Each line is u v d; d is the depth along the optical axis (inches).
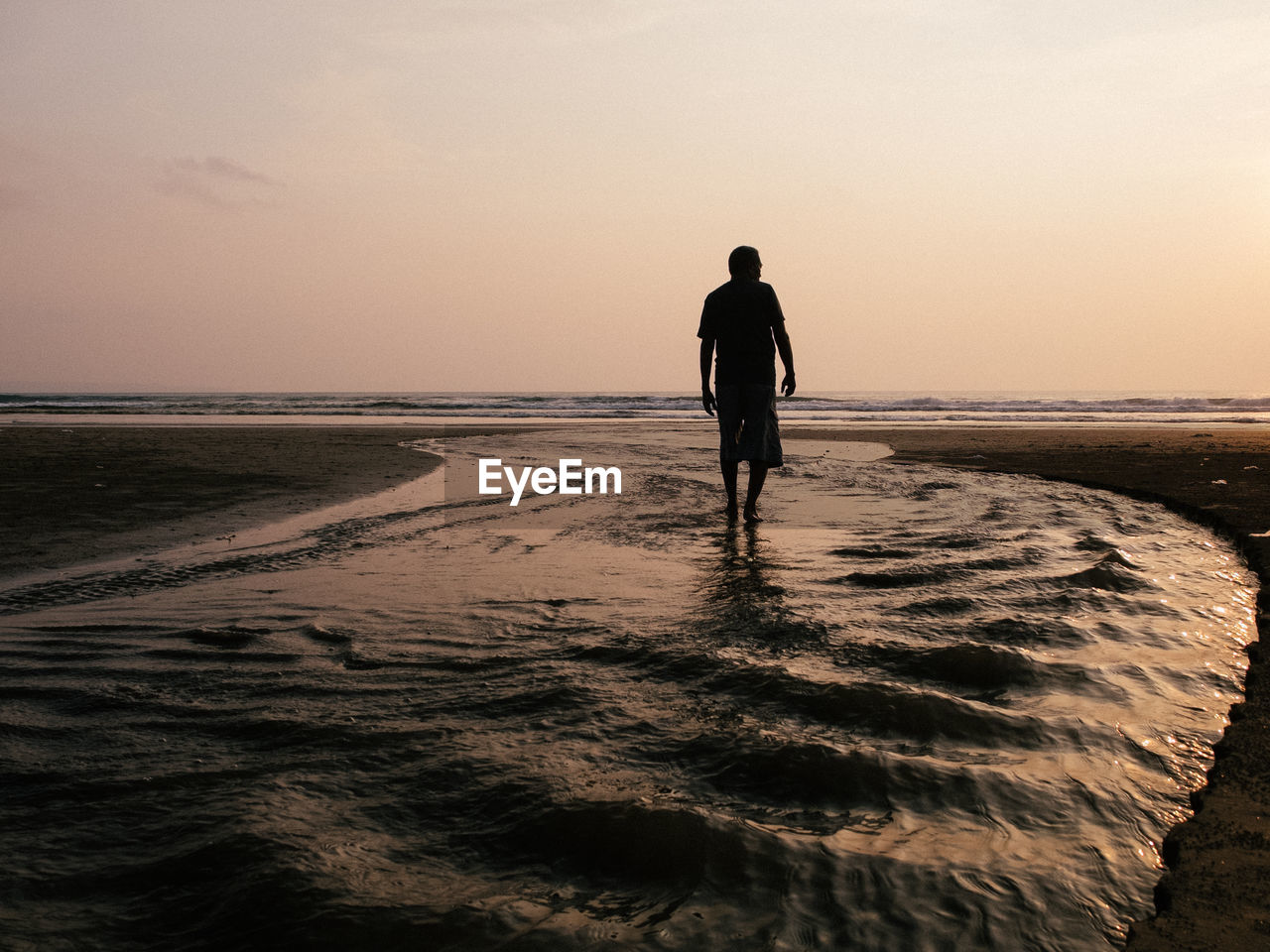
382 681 87.4
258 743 71.2
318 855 52.2
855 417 1075.9
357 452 430.6
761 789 62.6
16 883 49.4
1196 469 311.3
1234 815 58.7
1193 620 110.2
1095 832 56.7
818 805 60.2
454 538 182.1
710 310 220.1
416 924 45.4
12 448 427.8
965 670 88.0
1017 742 71.4
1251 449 421.7
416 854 53.1
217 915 46.5
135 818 57.6
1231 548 161.5
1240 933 45.4
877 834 56.0
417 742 71.1
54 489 255.9
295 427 755.4
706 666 90.7
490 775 64.2
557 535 187.8
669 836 54.3
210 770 65.7
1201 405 1460.4
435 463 369.4
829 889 49.5
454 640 103.0
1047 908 47.9
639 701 80.9
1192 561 149.1
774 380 217.9
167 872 50.9
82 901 47.9
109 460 361.4
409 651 98.5
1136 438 551.5
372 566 151.2
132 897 48.3
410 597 126.3
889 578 134.8
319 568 149.3
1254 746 70.2
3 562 151.7
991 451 434.0
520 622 111.4
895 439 563.8
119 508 220.1
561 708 79.0
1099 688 84.5
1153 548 161.8
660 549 168.1
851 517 211.0
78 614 116.6
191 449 436.8
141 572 144.5
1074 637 101.7
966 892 49.3
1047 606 116.2
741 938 44.8
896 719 75.0
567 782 62.8
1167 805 60.9
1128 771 66.2
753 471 212.1
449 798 60.6
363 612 117.3
